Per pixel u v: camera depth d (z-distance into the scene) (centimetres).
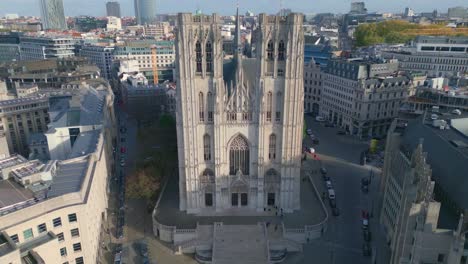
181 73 10012
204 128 10675
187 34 9725
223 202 11394
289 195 11188
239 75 10312
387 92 17875
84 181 8962
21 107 15712
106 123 14325
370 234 10412
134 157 16438
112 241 10450
